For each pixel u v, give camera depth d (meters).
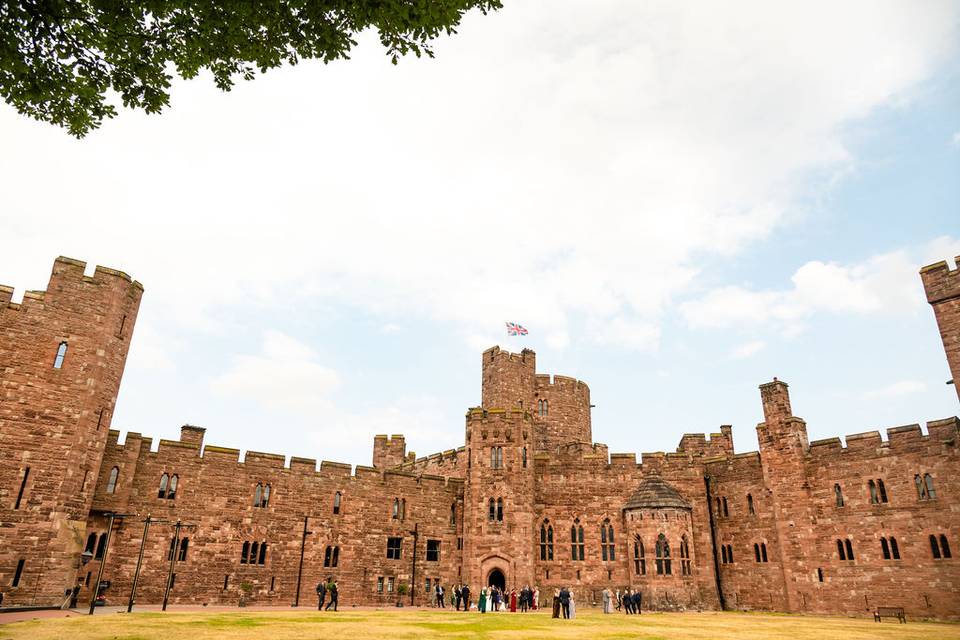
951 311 42.41
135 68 14.38
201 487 44.47
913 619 40.81
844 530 45.75
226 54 14.35
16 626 22.98
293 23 13.91
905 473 43.91
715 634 27.72
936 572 41.03
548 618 36.16
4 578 33.28
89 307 39.66
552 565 54.22
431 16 13.59
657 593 49.72
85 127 14.95
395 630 25.70
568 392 72.56
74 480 36.59
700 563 52.22
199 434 46.25
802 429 50.66
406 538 52.16
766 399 52.16
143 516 41.84
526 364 71.88
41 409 36.50
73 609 34.19
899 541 43.09
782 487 49.47
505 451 54.22
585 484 56.44
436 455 65.19
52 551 34.81
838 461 47.34
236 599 43.56
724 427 63.69
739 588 50.66
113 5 13.28
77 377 38.06
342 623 28.30
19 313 37.34
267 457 47.69
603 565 53.75
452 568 53.56
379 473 52.38
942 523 41.50
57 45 13.71
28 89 13.99
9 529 34.00
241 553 44.72
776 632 29.34
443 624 29.52
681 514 52.19
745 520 51.69
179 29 13.88
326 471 49.94
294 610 38.75
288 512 47.38
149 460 43.06
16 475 34.91
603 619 36.47
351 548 49.28
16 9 13.02
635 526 52.56
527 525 52.78
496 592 45.59
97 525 39.97
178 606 40.12
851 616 43.59
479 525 52.12
